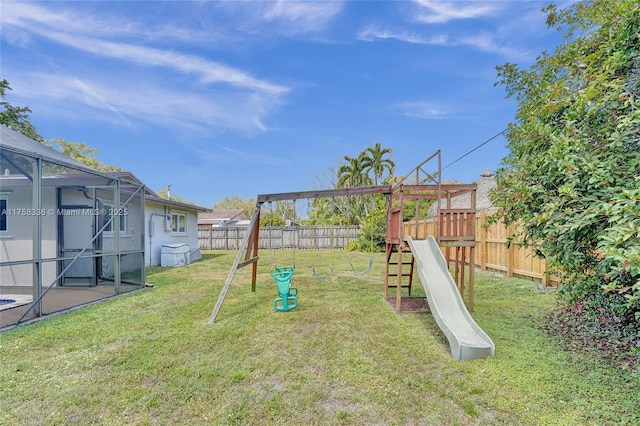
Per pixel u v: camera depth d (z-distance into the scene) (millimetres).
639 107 2742
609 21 3014
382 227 15508
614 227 2229
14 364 3160
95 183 6484
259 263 11320
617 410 2301
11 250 7203
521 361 3100
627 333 3244
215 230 19094
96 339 3799
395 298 5840
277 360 3232
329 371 2996
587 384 2648
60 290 6707
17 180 6219
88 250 7180
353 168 22266
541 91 4395
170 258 11000
